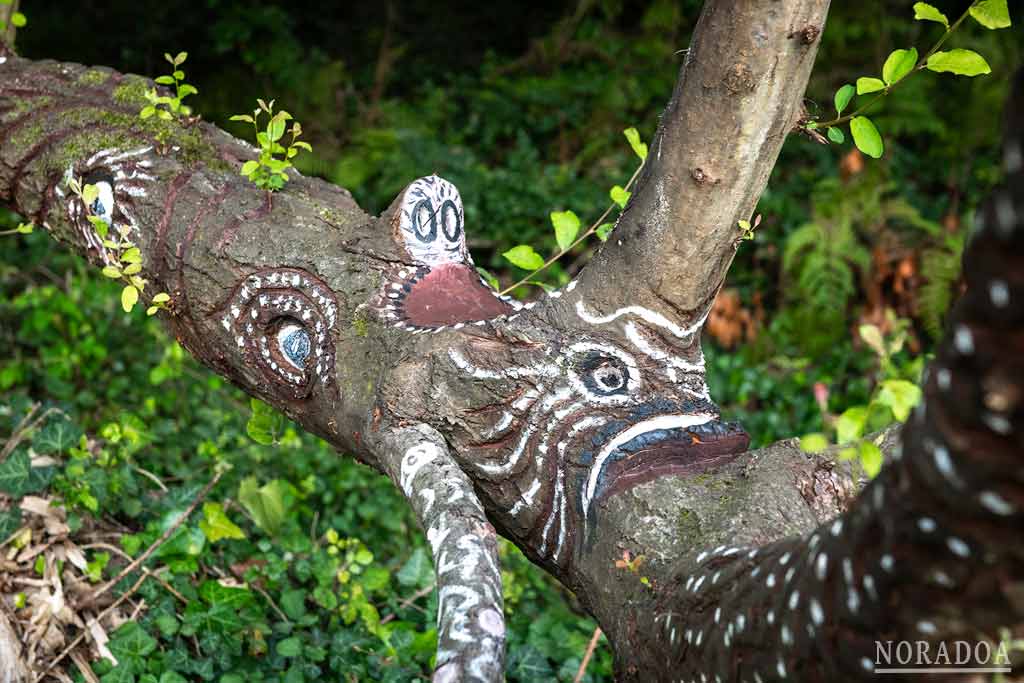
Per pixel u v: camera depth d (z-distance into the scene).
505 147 8.80
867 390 6.00
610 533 2.30
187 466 4.30
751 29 2.25
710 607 1.91
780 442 2.35
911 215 6.95
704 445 2.41
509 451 2.47
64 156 3.19
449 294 2.72
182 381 4.94
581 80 9.04
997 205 1.30
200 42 8.52
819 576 1.60
